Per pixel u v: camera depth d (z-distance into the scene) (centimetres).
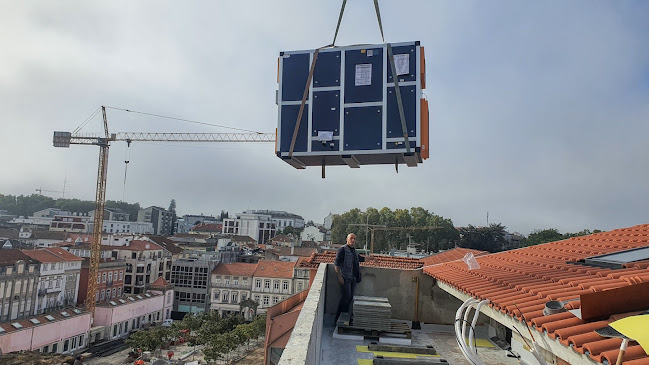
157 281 5872
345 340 718
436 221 9688
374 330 730
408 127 578
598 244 821
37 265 4322
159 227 15475
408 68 588
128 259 6075
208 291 5959
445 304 876
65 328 3844
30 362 1841
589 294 331
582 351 307
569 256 759
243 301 5716
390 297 892
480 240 9244
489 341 745
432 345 718
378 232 9681
